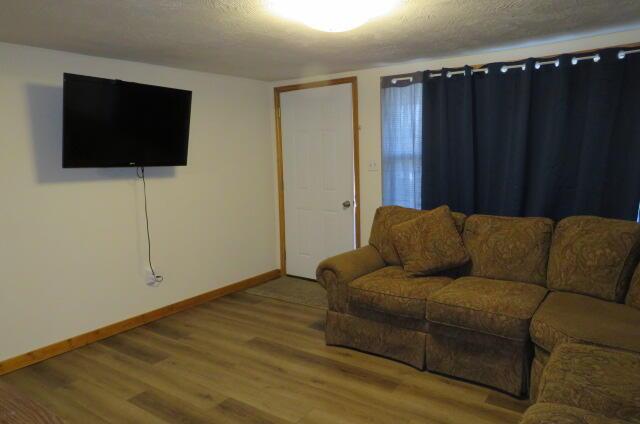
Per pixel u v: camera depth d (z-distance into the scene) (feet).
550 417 4.67
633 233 8.10
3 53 9.00
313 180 14.79
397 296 8.89
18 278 9.39
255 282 15.10
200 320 11.96
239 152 14.26
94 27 8.11
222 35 8.79
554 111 10.17
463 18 8.12
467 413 7.45
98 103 9.59
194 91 12.72
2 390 4.58
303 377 8.79
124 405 7.95
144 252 11.77
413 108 12.24
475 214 11.32
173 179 12.35
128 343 10.57
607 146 9.69
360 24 7.52
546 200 10.44
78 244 10.37
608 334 6.55
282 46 9.80
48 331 9.91
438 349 8.66
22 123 9.32
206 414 7.62
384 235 11.28
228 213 14.03
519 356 7.72
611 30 9.37
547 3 7.45
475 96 11.34
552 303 7.88
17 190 9.29
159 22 7.85
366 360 9.44
